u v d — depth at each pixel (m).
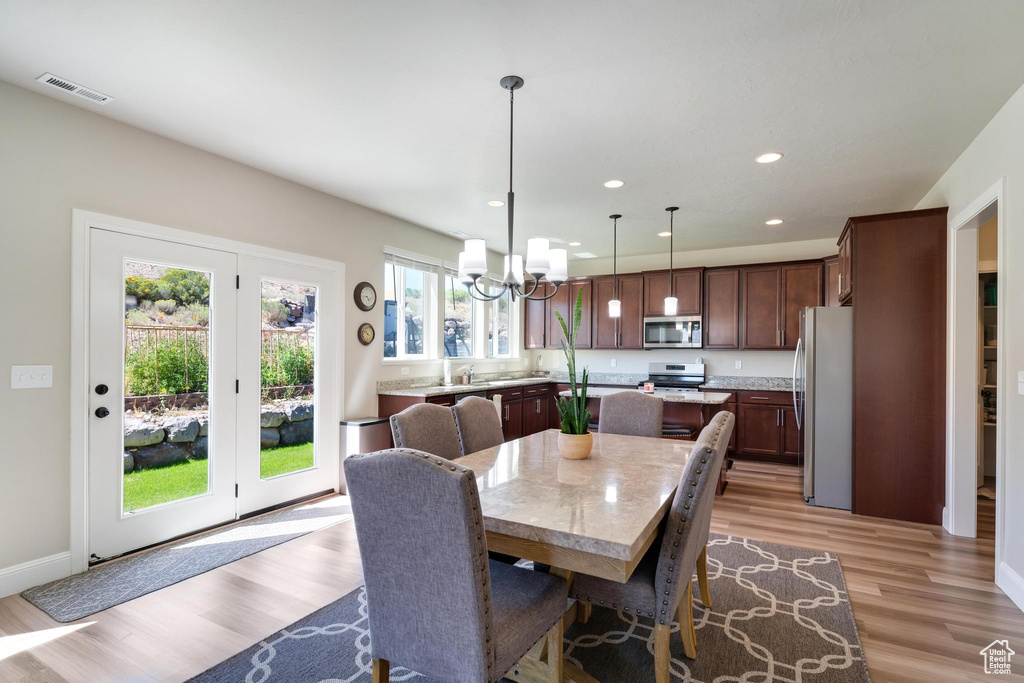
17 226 2.41
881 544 3.12
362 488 1.35
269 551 2.93
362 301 4.35
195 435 3.17
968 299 3.28
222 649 1.99
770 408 5.44
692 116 2.66
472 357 6.03
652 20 1.89
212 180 3.23
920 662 1.92
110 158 2.74
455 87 2.38
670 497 1.73
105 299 2.73
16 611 2.25
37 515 2.49
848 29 1.94
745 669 1.88
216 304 3.26
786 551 3.00
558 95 2.46
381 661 1.45
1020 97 2.37
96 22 1.90
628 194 3.98
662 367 6.41
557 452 2.48
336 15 1.86
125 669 1.86
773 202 4.17
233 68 2.23
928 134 2.86
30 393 2.46
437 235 5.35
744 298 5.78
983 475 4.58
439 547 1.27
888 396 3.62
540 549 1.48
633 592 1.68
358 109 2.61
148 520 2.93
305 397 3.88
